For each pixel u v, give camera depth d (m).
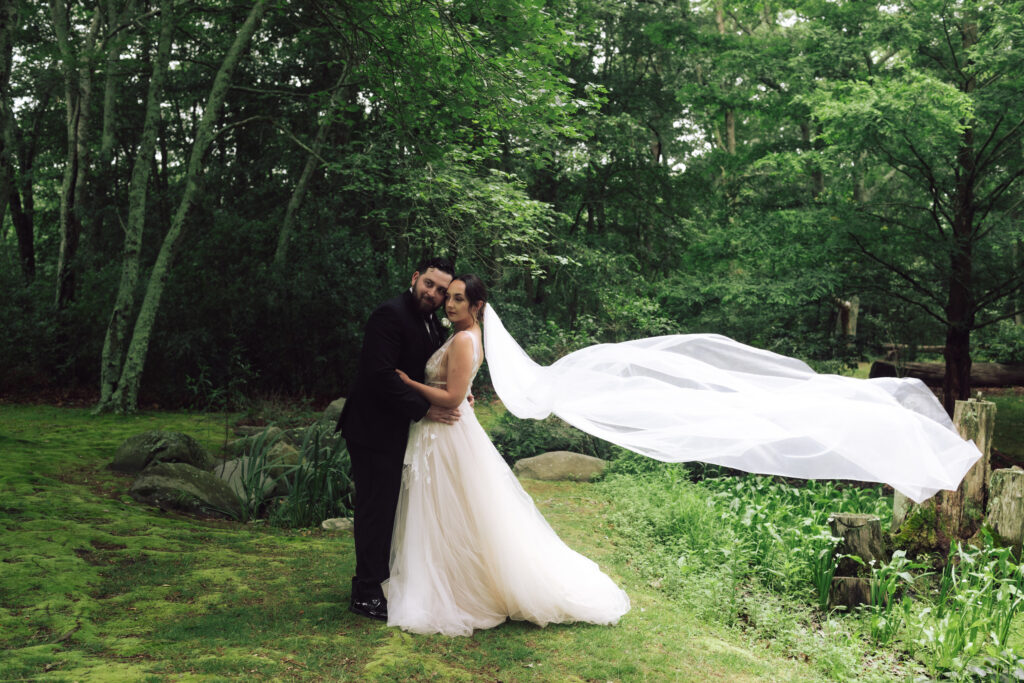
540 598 3.73
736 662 3.56
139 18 12.86
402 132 10.16
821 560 4.73
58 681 2.71
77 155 14.91
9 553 4.22
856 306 22.16
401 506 3.77
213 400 12.34
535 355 13.33
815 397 4.19
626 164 18.91
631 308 15.45
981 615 4.10
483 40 8.72
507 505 3.78
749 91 17.84
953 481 3.92
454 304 3.69
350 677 2.95
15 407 11.85
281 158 16.47
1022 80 10.80
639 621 3.96
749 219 13.14
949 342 12.60
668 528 5.69
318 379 13.95
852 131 10.96
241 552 4.69
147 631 3.34
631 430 4.05
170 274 13.27
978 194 12.20
